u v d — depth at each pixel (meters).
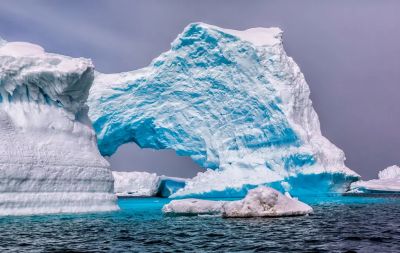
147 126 54.56
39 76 26.50
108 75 56.28
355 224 20.72
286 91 49.41
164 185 63.53
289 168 48.22
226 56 50.38
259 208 23.02
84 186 26.70
